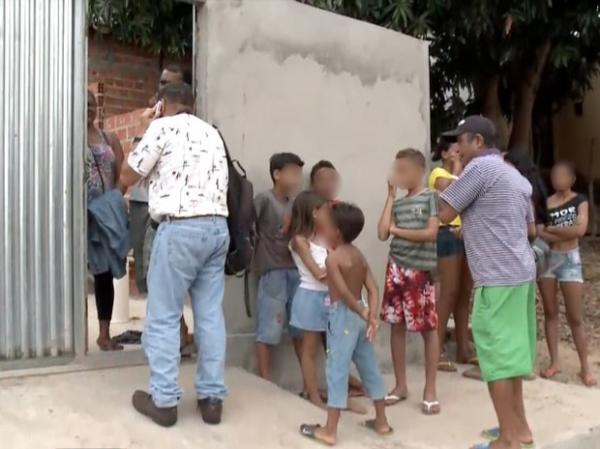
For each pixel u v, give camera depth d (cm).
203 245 390
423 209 489
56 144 436
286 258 505
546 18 789
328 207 450
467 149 426
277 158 504
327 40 560
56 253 436
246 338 511
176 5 803
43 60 433
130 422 379
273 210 504
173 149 391
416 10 793
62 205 438
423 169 509
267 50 526
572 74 1033
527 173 565
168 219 389
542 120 1225
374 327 420
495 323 395
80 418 376
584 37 850
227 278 506
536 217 567
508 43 857
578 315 577
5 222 420
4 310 420
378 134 592
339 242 417
